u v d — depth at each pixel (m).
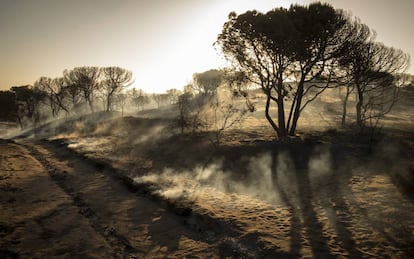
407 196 11.53
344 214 10.27
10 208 11.66
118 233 9.73
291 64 25.02
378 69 32.47
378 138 26.20
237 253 8.02
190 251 8.38
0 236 9.14
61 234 9.62
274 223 9.76
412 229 8.65
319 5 23.61
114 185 15.59
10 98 75.81
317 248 7.93
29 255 8.16
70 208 12.14
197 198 12.69
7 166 19.70
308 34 23.19
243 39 24.05
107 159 21.52
